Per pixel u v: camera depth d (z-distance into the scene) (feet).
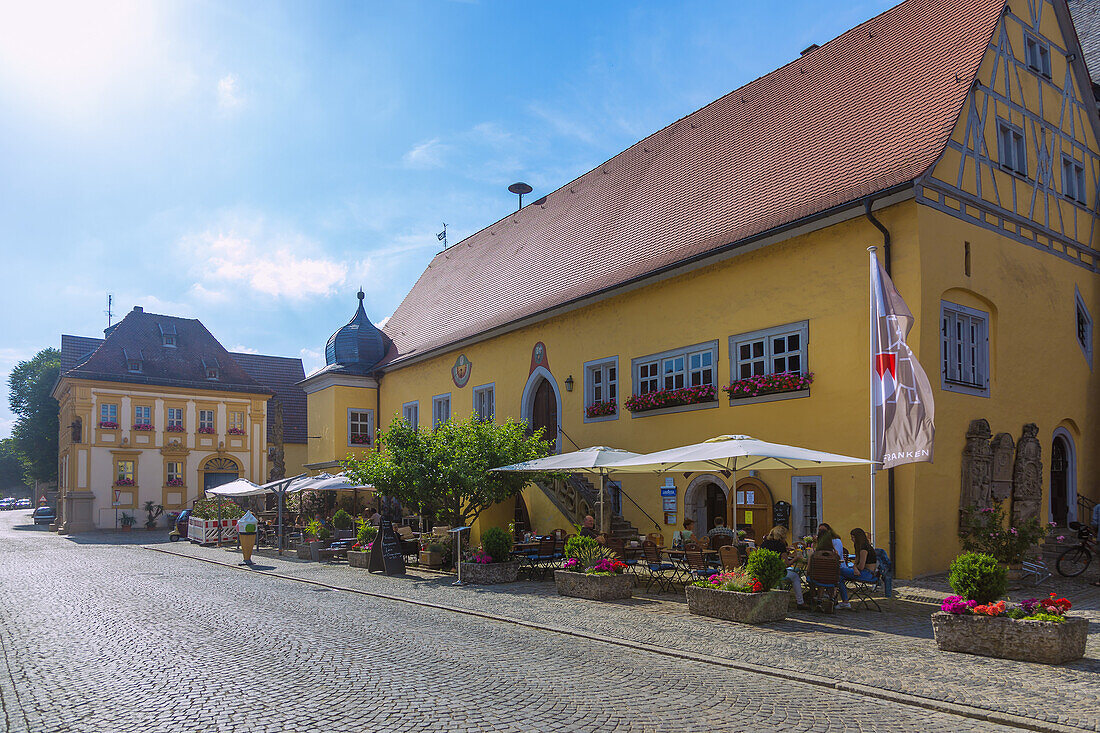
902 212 46.85
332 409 109.19
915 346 45.60
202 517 101.24
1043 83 58.18
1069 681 24.59
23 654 31.35
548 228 92.63
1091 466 59.98
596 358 70.08
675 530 60.75
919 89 54.75
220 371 151.43
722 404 57.00
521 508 77.61
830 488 49.49
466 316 94.73
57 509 156.25
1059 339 57.41
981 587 29.27
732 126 73.46
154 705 23.35
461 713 21.94
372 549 61.05
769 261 54.39
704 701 23.09
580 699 23.31
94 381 136.67
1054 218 57.82
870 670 26.37
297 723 21.26
